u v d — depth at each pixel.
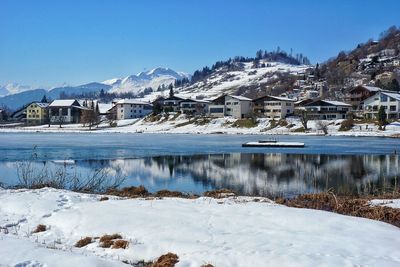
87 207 14.25
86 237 11.36
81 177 29.77
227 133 100.81
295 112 116.12
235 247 9.98
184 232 11.18
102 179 28.62
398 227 12.72
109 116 146.50
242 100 118.94
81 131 116.31
